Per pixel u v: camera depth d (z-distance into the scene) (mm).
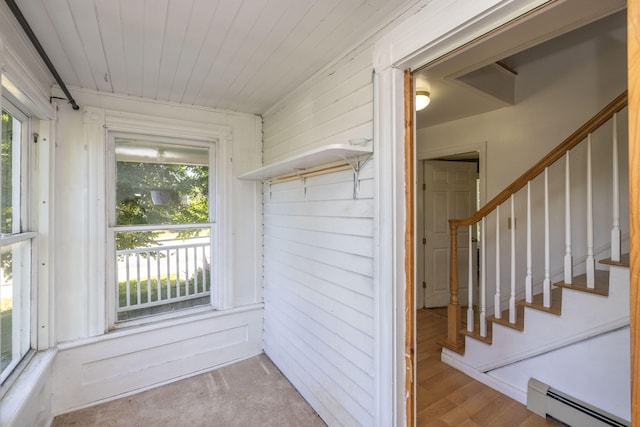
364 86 1645
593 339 1812
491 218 3049
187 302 2617
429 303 3965
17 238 1646
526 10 1018
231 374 2520
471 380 2393
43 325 1934
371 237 1598
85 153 2146
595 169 2383
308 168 2139
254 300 2848
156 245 2477
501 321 2250
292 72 2010
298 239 2301
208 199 2691
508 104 2814
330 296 1937
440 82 2240
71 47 1649
